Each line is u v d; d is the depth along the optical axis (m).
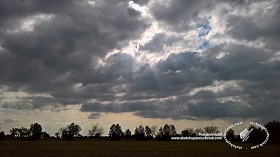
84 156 65.56
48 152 77.94
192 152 79.75
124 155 69.31
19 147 104.50
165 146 117.19
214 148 98.88
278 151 81.94
